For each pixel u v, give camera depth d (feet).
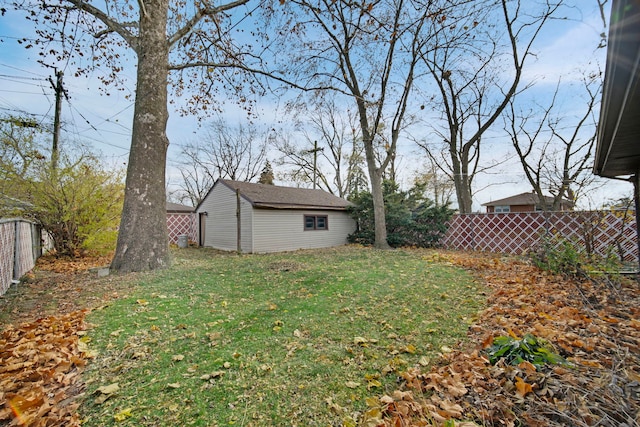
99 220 29.35
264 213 38.04
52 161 26.94
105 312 12.17
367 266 22.07
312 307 12.51
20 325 11.10
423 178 75.46
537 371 6.68
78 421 5.88
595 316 10.71
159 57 21.47
